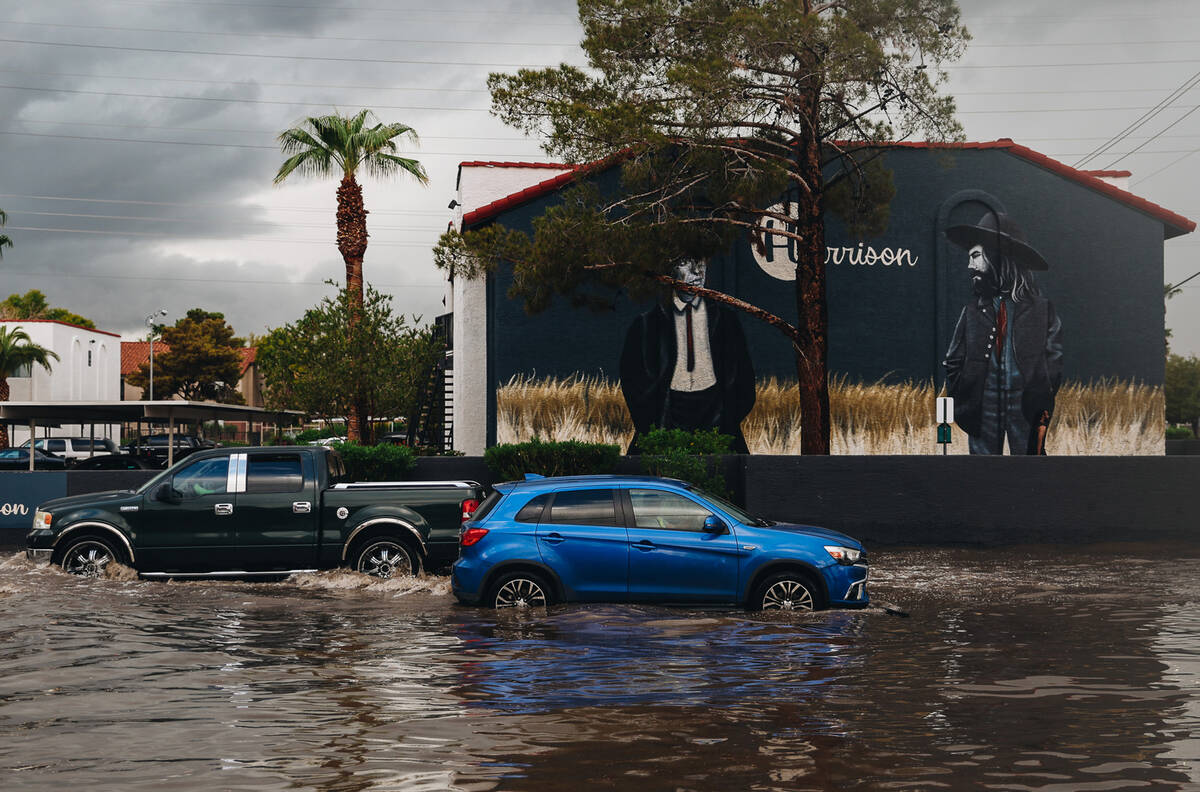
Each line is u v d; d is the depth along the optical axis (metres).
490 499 11.90
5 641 10.05
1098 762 6.01
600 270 22.39
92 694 7.81
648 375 26.94
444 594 13.19
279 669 8.70
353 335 29.89
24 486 20.98
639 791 5.51
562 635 10.17
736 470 21.56
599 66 21.33
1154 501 20.11
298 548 14.04
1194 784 5.61
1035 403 27.97
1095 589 13.83
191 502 14.12
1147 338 28.36
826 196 24.06
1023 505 20.00
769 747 6.32
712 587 11.33
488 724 6.87
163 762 6.05
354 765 5.97
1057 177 28.38
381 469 22.17
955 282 28.03
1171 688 7.92
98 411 22.75
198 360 84.75
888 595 13.23
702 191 24.33
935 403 27.78
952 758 6.09
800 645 9.69
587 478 11.91
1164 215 28.47
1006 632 10.42
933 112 21.52
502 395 26.59
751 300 27.39
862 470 20.17
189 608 12.10
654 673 8.47
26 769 5.91
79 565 14.22
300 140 33.25
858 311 27.72
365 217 33.16
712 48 20.95
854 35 19.86
